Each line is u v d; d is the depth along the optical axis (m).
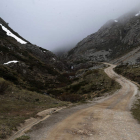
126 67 62.72
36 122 9.45
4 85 17.81
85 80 54.66
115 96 26.34
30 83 40.12
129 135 7.03
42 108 14.28
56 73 64.50
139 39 140.38
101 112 13.41
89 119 10.60
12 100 15.60
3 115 9.93
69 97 27.61
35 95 20.66
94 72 65.31
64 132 7.52
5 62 45.97
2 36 68.75
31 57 65.88
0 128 6.98
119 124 9.09
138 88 32.72
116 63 100.00
